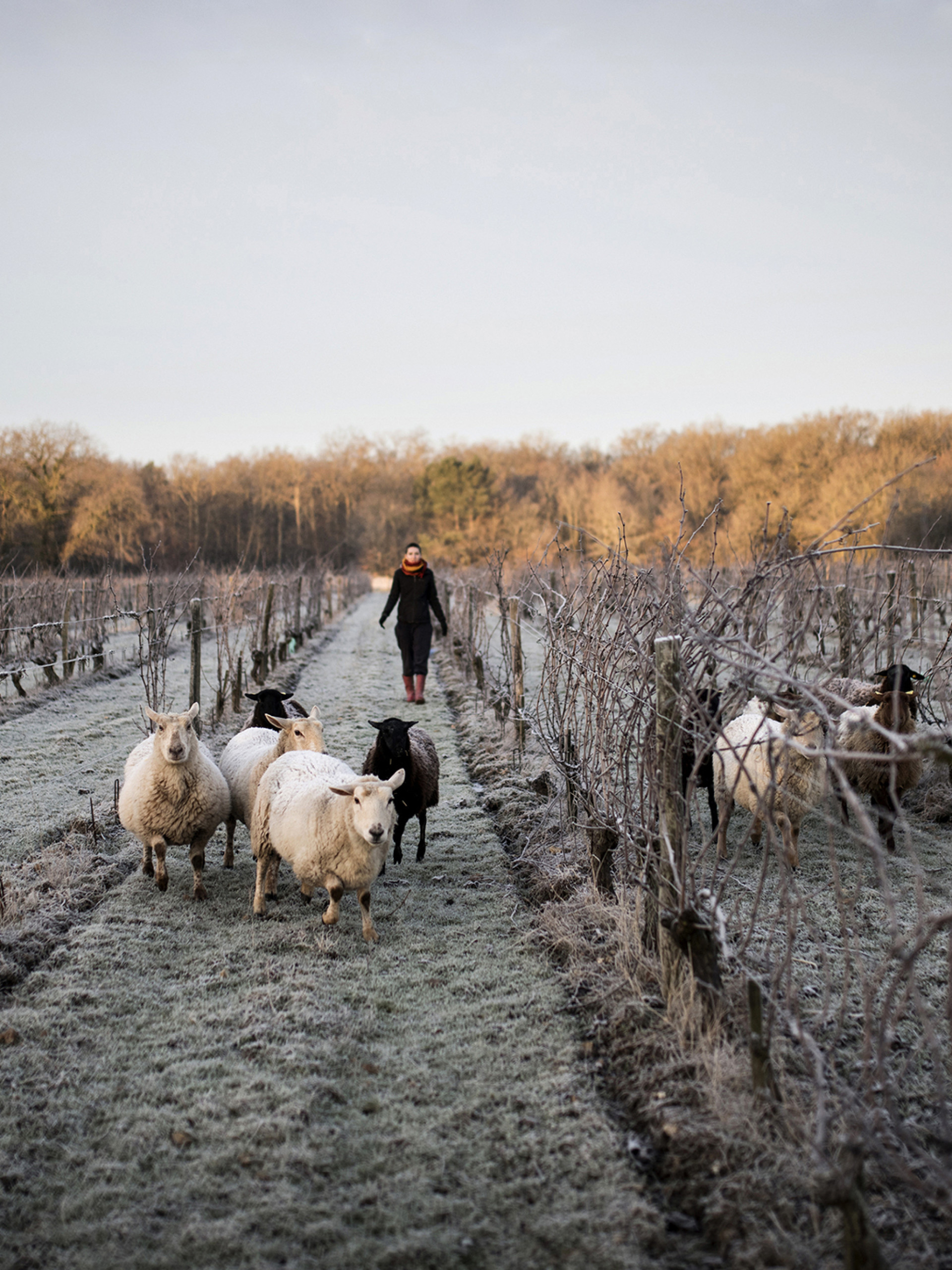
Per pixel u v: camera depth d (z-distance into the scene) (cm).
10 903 528
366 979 470
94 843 650
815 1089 339
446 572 3547
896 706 569
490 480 6794
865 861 621
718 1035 377
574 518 5616
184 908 558
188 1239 290
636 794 569
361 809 490
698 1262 281
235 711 1204
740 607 392
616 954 461
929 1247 275
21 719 1096
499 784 827
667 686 416
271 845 557
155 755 552
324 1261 282
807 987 439
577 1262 282
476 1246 290
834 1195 255
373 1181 320
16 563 4100
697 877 462
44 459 4375
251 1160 328
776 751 575
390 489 7350
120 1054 394
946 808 709
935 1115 343
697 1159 320
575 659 641
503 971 479
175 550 6719
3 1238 289
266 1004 436
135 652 1797
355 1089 375
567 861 604
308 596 2969
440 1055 400
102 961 474
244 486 7631
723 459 5072
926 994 432
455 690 1384
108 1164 323
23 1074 375
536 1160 330
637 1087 368
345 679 1558
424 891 600
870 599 1306
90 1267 278
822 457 4328
